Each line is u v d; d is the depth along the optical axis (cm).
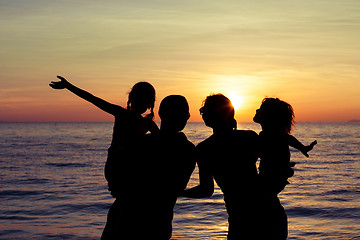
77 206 1442
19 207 1423
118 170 308
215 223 1139
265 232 320
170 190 315
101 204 1486
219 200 1514
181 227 1088
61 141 8200
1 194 1764
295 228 1084
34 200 1595
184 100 324
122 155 308
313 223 1152
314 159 4066
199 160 337
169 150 315
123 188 308
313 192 1819
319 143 7456
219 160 330
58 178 2441
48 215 1274
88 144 7025
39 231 1038
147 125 322
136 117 314
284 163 324
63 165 3359
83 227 1091
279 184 322
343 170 2961
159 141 316
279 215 326
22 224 1129
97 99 312
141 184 309
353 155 4588
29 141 8162
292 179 2386
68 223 1146
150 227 307
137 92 321
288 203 1508
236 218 327
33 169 3017
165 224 315
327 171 2891
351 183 2183
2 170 2936
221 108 332
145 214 307
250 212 322
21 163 3516
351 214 1277
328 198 1639
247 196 324
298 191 1858
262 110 336
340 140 8744
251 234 321
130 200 308
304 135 12056
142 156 310
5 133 14012
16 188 1972
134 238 305
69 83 309
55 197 1677
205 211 1311
